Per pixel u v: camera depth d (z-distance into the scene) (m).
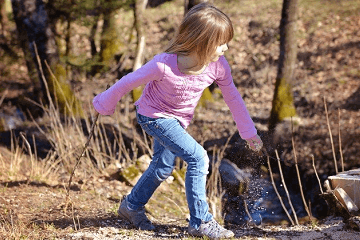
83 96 15.71
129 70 17.84
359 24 19.69
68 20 14.27
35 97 13.22
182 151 3.76
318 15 21.14
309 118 13.66
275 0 24.16
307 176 9.70
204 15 3.36
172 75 3.49
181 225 4.68
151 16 25.52
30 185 5.80
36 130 10.24
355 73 16.41
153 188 4.20
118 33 18.47
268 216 6.98
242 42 20.62
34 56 12.70
